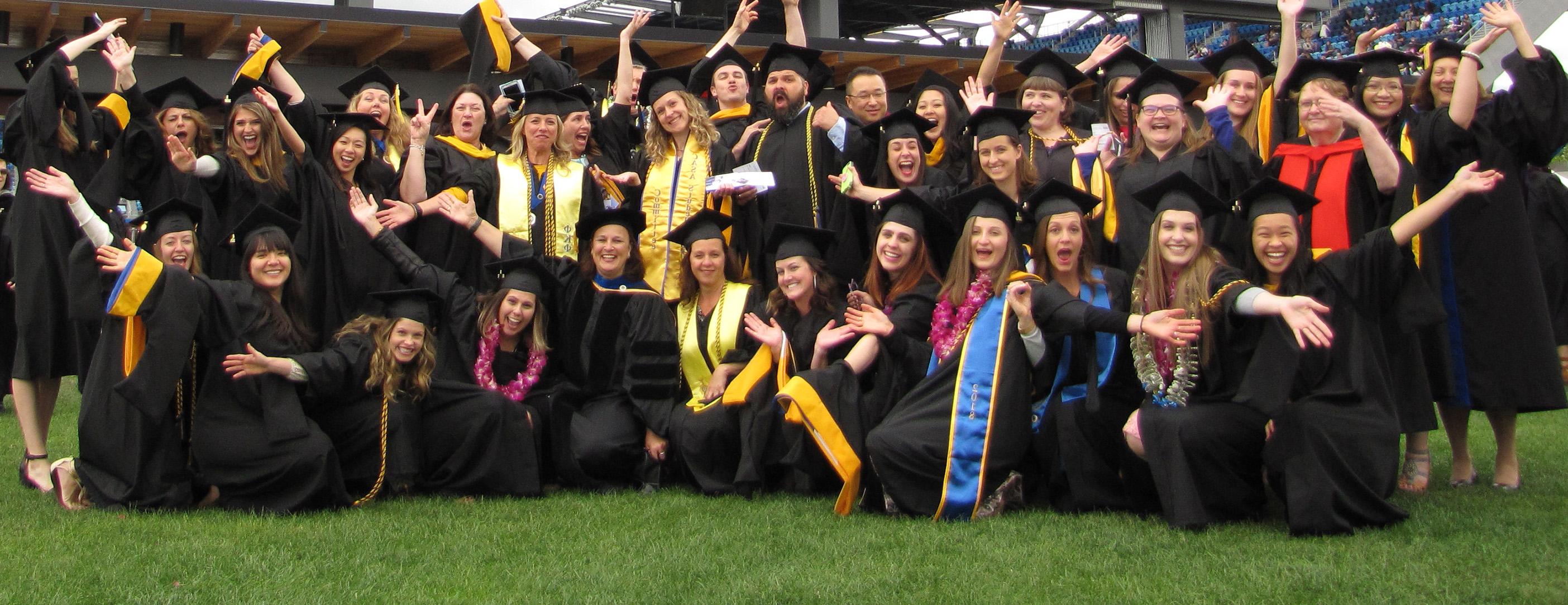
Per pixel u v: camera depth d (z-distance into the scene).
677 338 5.88
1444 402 5.27
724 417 5.45
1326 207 5.31
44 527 4.67
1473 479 5.36
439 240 6.32
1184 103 5.73
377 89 6.98
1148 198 4.84
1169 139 5.65
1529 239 5.29
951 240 5.58
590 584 3.81
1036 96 6.30
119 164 5.84
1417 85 5.77
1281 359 4.35
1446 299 5.30
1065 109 6.46
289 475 4.90
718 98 7.27
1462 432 5.35
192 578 3.89
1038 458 5.09
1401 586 3.63
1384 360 4.73
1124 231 5.64
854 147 6.48
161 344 4.80
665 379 5.72
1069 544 4.30
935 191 5.72
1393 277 4.52
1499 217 5.26
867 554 4.20
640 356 5.73
